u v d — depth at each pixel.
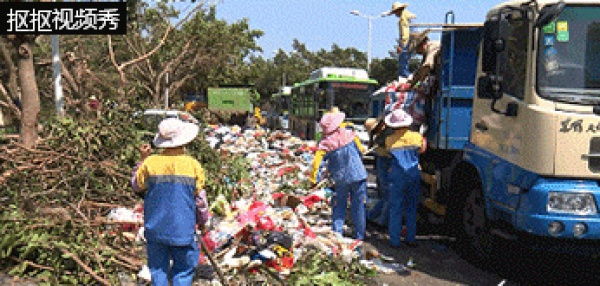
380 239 7.82
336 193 7.24
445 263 6.78
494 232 6.01
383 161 8.35
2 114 12.38
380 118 8.99
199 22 23.02
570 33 5.53
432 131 8.13
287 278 5.43
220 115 27.48
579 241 5.41
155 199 4.24
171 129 4.32
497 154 6.12
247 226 5.79
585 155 5.21
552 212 5.25
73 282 4.93
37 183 6.93
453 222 7.41
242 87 32.06
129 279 5.16
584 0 5.55
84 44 16.77
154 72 21.86
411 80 8.59
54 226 5.57
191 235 4.29
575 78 5.47
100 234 5.75
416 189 7.36
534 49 5.50
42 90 14.70
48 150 7.71
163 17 21.62
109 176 7.50
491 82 6.06
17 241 5.21
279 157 13.88
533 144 5.39
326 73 22.27
